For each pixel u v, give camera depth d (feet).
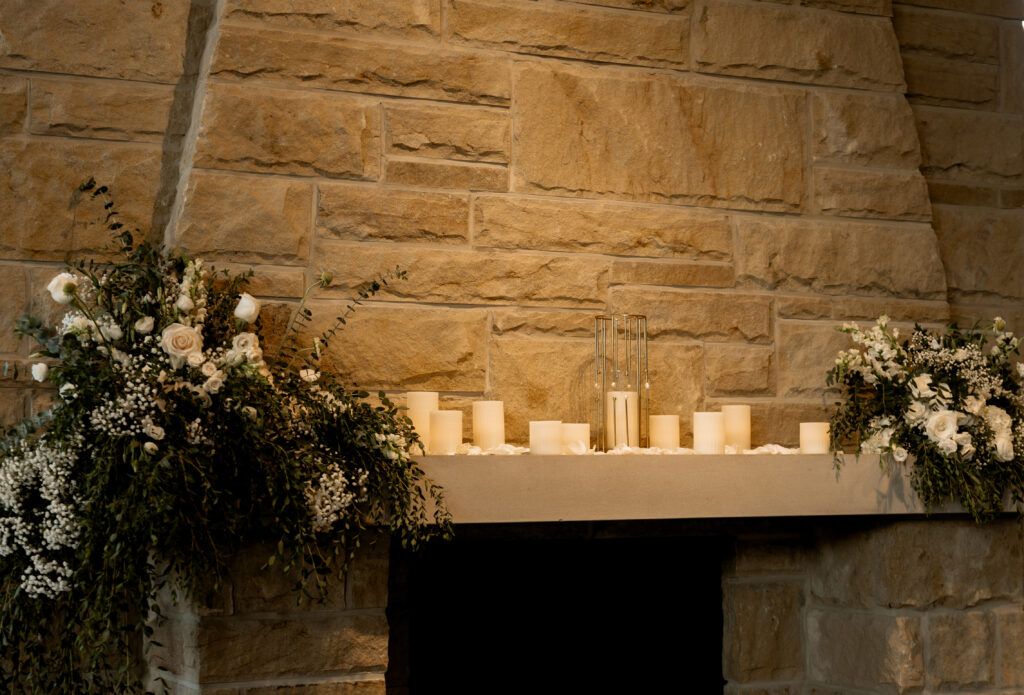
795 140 9.08
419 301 8.01
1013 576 8.36
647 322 8.54
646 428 8.26
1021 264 10.02
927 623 8.08
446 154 8.16
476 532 8.13
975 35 10.12
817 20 9.27
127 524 6.03
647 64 8.77
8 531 6.40
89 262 7.52
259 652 6.60
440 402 8.02
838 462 7.86
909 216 9.34
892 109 9.39
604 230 8.50
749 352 8.79
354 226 7.89
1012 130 10.14
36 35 7.52
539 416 8.23
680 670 8.70
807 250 9.02
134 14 7.78
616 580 8.59
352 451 6.77
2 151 7.39
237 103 7.68
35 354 6.93
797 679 8.77
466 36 8.31
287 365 7.32
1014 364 9.84
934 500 7.95
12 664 6.97
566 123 8.48
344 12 8.01
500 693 8.25
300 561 6.31
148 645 6.32
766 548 8.80
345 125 7.92
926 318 9.29
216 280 7.49
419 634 8.07
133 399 6.18
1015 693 8.27
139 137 7.73
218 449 6.32
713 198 8.81
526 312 8.27
